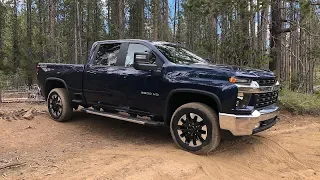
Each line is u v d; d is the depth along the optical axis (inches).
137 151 202.1
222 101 181.8
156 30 1338.6
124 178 157.8
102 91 241.8
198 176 165.5
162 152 198.2
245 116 179.3
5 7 1290.6
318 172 180.2
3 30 1300.4
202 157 190.7
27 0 1615.4
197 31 1181.7
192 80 194.1
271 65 455.2
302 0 386.3
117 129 260.4
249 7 394.0
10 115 280.1
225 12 406.9
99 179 156.4
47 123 268.4
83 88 256.2
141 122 216.1
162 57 213.0
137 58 213.2
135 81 220.2
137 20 1775.3
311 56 559.5
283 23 506.9
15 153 196.1
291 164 191.8
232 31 416.8
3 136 226.8
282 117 314.8
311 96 367.9
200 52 437.7
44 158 187.6
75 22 1590.8
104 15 1924.2
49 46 1069.8
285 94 358.9
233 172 174.7
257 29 521.0
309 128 274.4
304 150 214.7
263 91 192.1
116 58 239.1
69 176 159.8
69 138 234.1
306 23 502.3
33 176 159.3
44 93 293.4
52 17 1060.5
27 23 1573.6
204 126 190.7
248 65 398.9
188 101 212.1
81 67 258.7
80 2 1700.3
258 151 207.2
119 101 232.7
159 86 208.1
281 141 232.4
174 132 203.8
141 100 219.0
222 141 224.2
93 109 260.2
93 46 260.4
